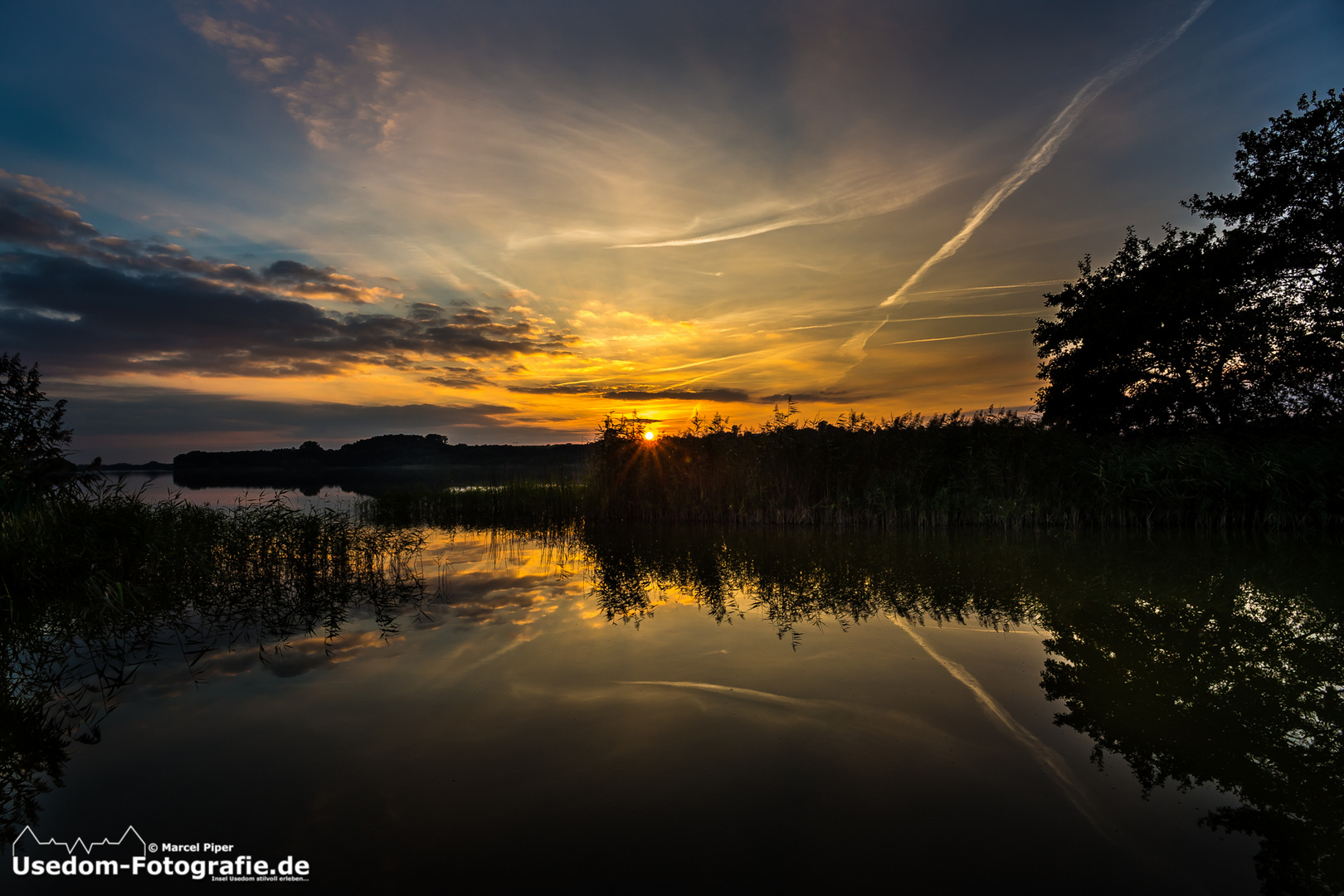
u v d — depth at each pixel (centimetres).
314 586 805
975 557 1002
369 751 360
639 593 763
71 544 694
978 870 256
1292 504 1260
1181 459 1337
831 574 871
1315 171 1516
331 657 525
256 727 393
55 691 455
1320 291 1543
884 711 411
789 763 343
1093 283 1822
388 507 1678
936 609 675
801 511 1482
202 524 902
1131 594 739
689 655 525
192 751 363
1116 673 481
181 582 791
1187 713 408
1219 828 287
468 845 273
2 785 328
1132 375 1706
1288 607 673
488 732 383
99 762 352
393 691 449
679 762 345
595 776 330
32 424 966
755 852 267
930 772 334
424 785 323
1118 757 353
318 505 1659
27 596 664
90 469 949
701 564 963
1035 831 283
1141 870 257
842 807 301
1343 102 1484
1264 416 1591
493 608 690
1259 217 1605
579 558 1029
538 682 464
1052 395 1880
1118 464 1362
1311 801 308
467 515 1708
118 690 457
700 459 1625
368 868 259
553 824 288
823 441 1535
